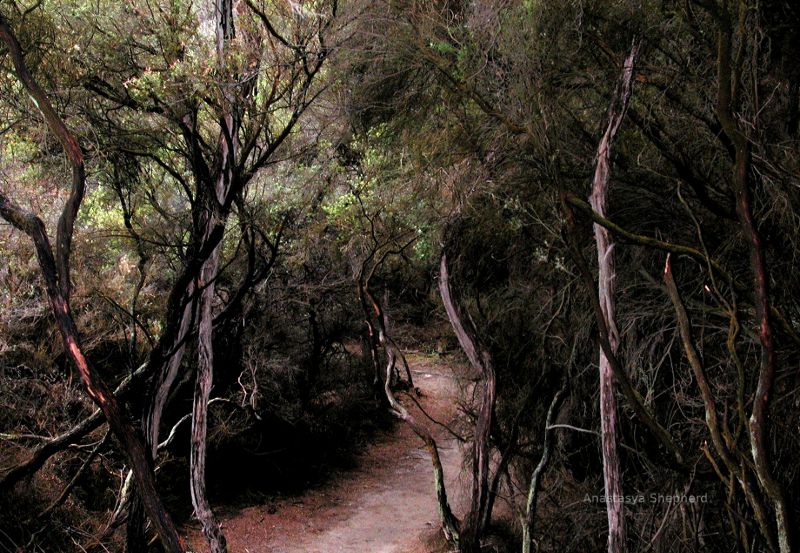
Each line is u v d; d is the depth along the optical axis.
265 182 8.86
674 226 6.32
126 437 2.77
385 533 11.24
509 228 8.02
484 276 8.91
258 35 7.03
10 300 8.94
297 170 9.09
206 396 7.11
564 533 7.77
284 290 12.08
